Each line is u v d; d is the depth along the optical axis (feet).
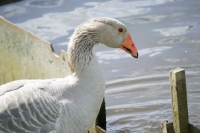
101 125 38.42
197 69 50.31
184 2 66.08
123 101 46.78
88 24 31.14
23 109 28.71
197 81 48.37
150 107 45.70
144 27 59.52
